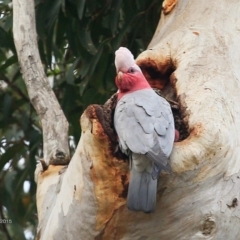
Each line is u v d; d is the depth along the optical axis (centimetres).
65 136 933
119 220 721
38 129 1392
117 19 1152
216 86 812
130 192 659
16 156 1381
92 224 733
